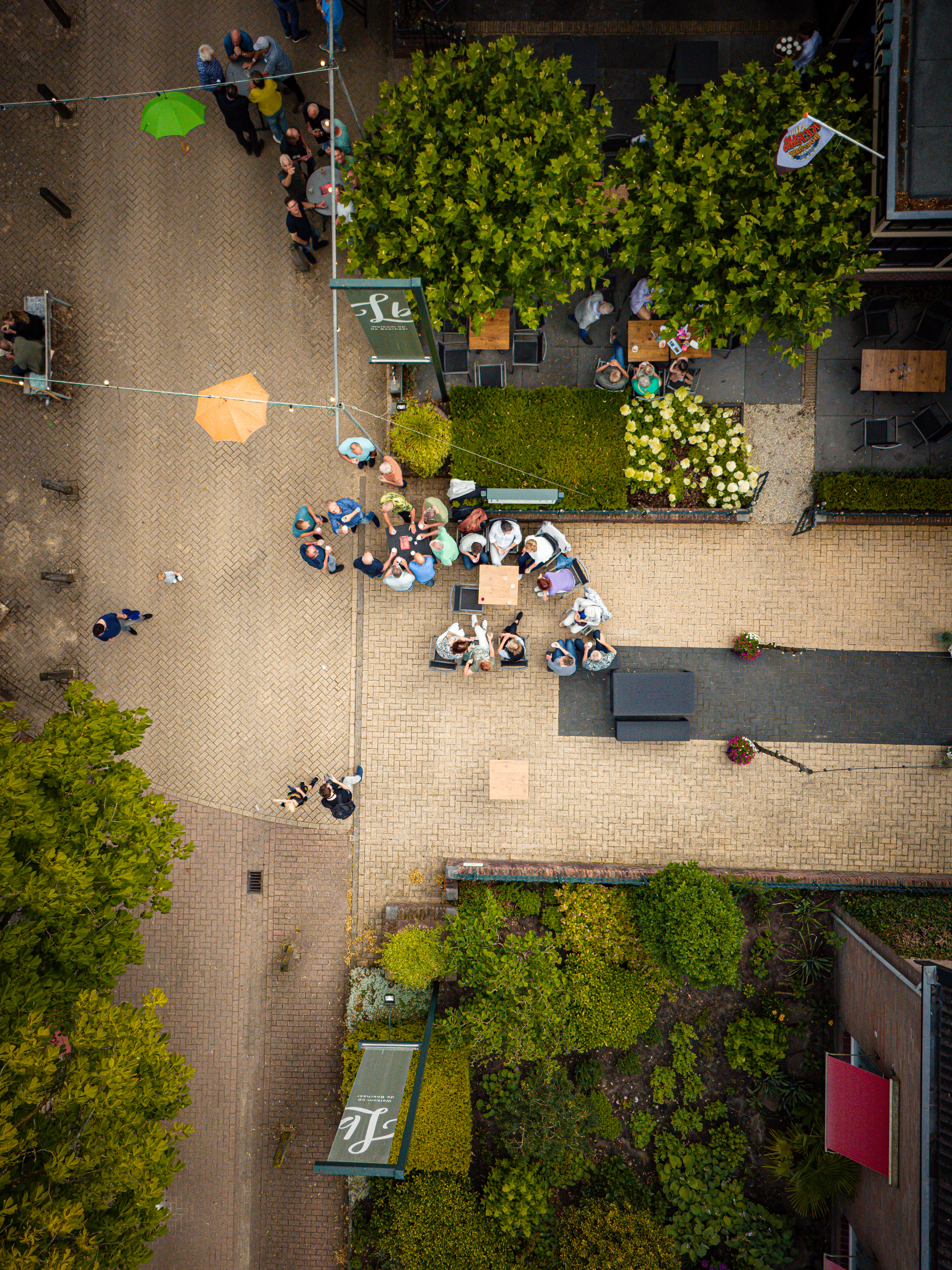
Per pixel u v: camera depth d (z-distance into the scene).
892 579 14.64
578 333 14.51
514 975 12.41
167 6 14.71
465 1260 12.77
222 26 14.70
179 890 15.01
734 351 14.48
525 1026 12.45
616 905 13.95
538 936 14.32
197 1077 14.96
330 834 15.05
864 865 14.77
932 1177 10.69
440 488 14.82
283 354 14.82
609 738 14.95
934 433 13.98
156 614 15.04
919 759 14.70
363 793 15.02
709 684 14.83
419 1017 14.40
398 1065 12.94
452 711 14.98
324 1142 14.75
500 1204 12.90
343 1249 14.55
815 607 14.73
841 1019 14.11
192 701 15.02
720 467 13.95
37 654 15.09
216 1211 14.81
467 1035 13.74
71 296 14.94
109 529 15.02
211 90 14.66
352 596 14.96
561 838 14.97
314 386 14.83
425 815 15.03
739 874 14.48
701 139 10.82
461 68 10.98
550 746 14.97
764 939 14.33
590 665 14.26
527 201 10.61
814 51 13.29
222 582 15.01
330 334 14.73
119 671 15.05
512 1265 12.86
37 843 9.82
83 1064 9.05
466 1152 13.41
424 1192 13.28
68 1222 8.08
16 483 14.99
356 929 14.98
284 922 15.01
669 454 14.18
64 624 15.11
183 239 14.82
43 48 14.86
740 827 14.86
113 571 15.03
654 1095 14.26
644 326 13.68
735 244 10.74
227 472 14.96
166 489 15.00
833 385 14.50
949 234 11.83
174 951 15.01
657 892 12.87
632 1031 13.36
